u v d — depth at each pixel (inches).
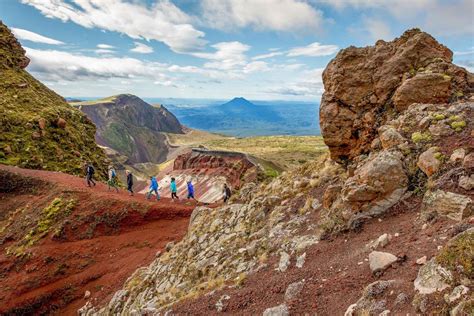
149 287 661.9
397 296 247.3
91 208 1226.6
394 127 510.0
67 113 2962.6
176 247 767.1
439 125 450.6
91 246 1109.7
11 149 2108.8
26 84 2960.1
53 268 1024.9
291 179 729.0
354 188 427.8
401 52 599.8
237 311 364.2
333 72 642.2
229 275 478.6
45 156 2228.1
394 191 407.8
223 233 656.4
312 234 454.0
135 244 1109.7
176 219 1235.9
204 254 609.9
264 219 613.6
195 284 536.1
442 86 523.2
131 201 1257.4
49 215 1202.6
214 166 2827.3
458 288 212.8
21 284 975.0
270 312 318.0
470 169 350.6
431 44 597.0
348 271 327.6
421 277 245.4
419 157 418.3
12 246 1125.7
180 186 2787.9
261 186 810.8
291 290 341.1
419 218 355.9
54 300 935.0
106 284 930.7
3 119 2272.4
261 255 481.1
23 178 1492.4
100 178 2474.2
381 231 374.9
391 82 587.2
